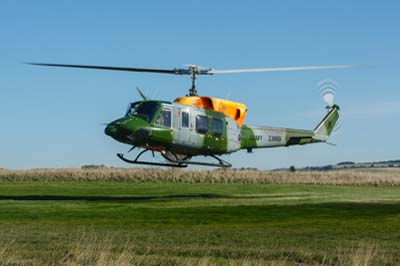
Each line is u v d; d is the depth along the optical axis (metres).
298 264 15.67
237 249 17.75
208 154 33.56
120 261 13.70
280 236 21.72
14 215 29.66
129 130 29.58
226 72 31.69
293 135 38.34
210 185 57.12
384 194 47.81
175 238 20.67
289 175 66.62
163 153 32.28
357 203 37.12
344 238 21.34
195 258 15.52
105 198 41.28
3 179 61.81
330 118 40.44
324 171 71.44
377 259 15.95
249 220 28.44
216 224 26.64
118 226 25.28
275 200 39.69
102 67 29.06
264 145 36.94
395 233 23.00
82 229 23.39
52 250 16.78
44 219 28.14
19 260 14.73
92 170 65.62
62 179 62.66
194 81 32.91
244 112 35.38
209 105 33.22
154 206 34.69
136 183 59.75
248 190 51.16
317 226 25.88
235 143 34.62
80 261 14.57
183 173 63.12
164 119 30.59
